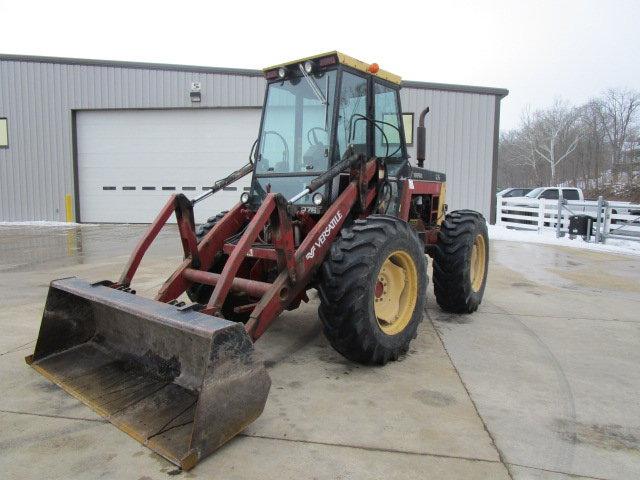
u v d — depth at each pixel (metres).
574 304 5.45
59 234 11.95
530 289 6.28
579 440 2.48
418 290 3.59
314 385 3.08
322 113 3.67
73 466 2.18
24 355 3.51
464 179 13.94
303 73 3.71
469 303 4.82
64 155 14.66
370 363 3.35
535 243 11.52
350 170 3.64
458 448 2.37
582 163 48.75
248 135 14.12
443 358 3.62
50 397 2.84
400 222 3.47
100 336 3.19
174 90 14.07
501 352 3.79
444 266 4.70
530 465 2.25
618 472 2.21
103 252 8.92
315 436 2.46
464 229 4.73
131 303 2.67
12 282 6.09
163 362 2.74
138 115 14.37
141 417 2.46
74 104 14.42
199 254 3.64
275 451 2.31
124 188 14.66
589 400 2.96
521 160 53.41
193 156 14.34
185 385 2.58
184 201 3.58
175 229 13.08
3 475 2.11
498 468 2.21
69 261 7.82
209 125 14.21
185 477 2.10
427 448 2.36
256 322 2.84
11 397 2.84
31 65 14.39
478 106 13.76
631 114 47.06
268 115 4.02
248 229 2.93
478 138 13.84
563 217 13.42
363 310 3.09
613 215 11.32
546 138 49.84
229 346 2.24
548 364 3.55
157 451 2.22
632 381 3.27
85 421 2.57
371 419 2.64
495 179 13.97
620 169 42.62
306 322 4.51
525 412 2.78
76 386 2.82
